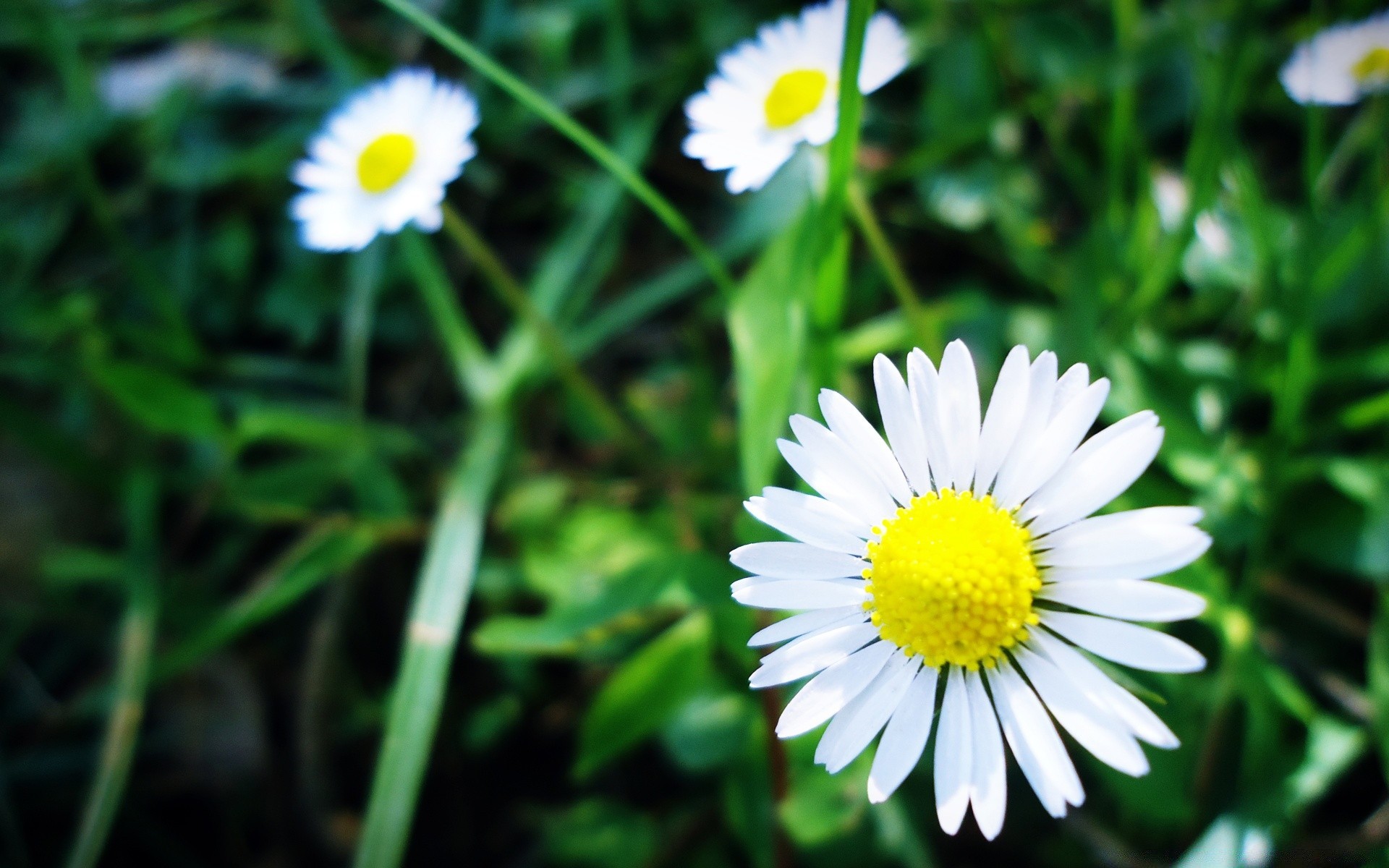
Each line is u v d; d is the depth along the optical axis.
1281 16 0.11
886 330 0.10
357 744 0.11
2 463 0.12
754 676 0.06
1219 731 0.08
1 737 0.11
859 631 0.06
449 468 0.12
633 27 0.14
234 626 0.10
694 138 0.08
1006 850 0.09
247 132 0.15
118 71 0.15
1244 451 0.09
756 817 0.09
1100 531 0.06
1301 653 0.09
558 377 0.12
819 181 0.09
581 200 0.13
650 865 0.09
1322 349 0.09
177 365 0.13
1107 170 0.11
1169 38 0.11
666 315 0.13
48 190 0.14
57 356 0.13
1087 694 0.06
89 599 0.12
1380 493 0.08
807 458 0.06
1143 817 0.08
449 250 0.13
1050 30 0.12
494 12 0.14
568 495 0.11
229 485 0.11
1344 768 0.08
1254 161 0.11
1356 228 0.09
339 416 0.13
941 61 0.12
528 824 0.10
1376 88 0.09
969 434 0.06
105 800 0.09
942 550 0.06
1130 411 0.09
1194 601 0.06
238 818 0.10
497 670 0.11
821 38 0.08
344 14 0.15
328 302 0.13
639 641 0.10
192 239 0.14
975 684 0.06
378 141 0.09
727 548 0.10
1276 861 0.08
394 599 0.11
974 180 0.11
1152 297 0.09
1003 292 0.12
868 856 0.09
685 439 0.11
